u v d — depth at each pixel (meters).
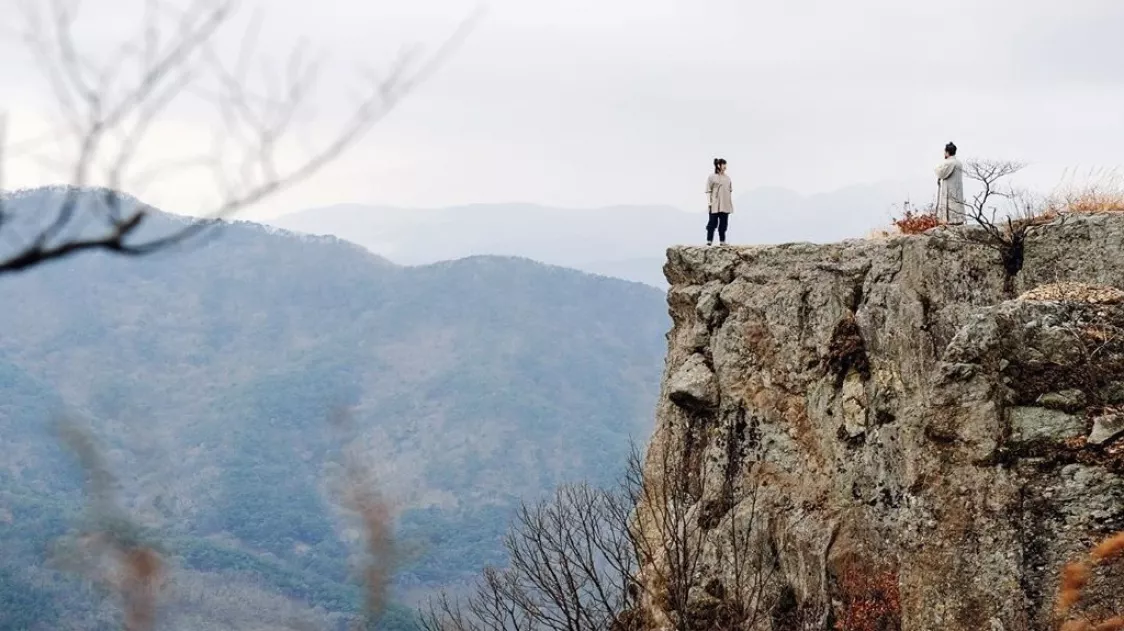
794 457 25.81
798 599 24.14
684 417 27.94
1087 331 15.01
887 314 24.00
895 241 24.45
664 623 25.00
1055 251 22.36
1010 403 14.98
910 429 15.82
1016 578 14.34
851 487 23.95
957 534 14.82
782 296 26.98
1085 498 14.24
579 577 25.72
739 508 25.73
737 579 22.97
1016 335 15.10
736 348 27.39
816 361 26.02
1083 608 13.55
